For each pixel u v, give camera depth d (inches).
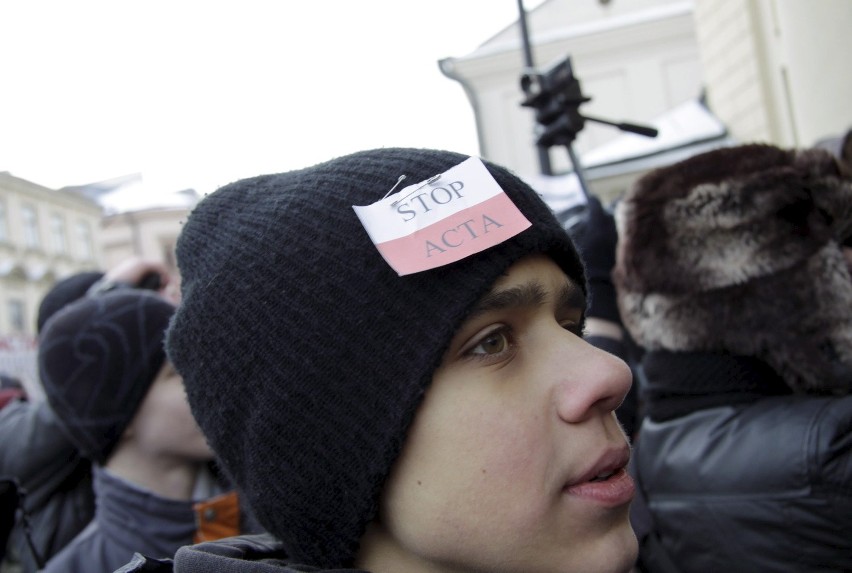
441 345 26.7
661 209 44.9
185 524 53.4
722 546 41.4
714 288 42.9
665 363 46.0
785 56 113.6
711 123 236.5
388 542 29.0
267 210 31.4
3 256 745.6
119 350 53.7
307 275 29.0
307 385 28.3
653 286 45.3
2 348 213.9
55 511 63.5
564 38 387.2
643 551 46.7
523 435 26.6
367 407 27.5
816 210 42.0
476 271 27.3
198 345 31.2
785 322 41.4
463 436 26.7
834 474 37.7
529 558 26.3
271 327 29.1
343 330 28.0
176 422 53.5
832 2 97.3
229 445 31.1
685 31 388.2
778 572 39.3
